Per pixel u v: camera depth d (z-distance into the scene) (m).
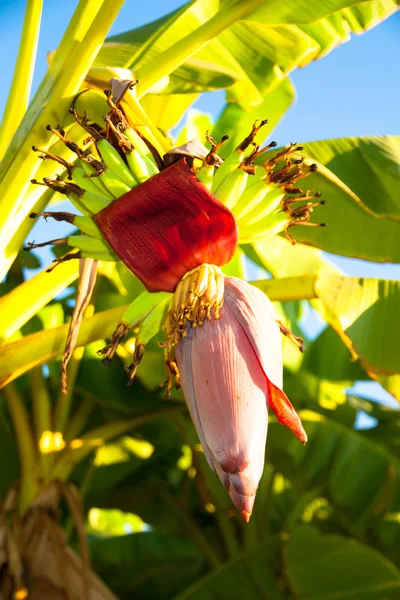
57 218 0.95
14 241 1.10
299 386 2.22
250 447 0.82
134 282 1.71
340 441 2.37
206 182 0.91
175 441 2.65
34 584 1.47
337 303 1.20
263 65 1.48
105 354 0.92
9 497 1.66
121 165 0.94
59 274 1.14
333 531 2.70
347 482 2.35
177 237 0.89
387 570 1.82
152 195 0.87
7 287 2.01
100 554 2.64
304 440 0.85
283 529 2.61
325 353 2.26
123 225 0.89
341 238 1.42
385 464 2.35
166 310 0.93
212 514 2.81
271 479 2.62
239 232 0.97
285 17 1.30
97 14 1.05
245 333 0.87
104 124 1.07
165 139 1.01
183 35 1.37
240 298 0.88
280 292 1.19
